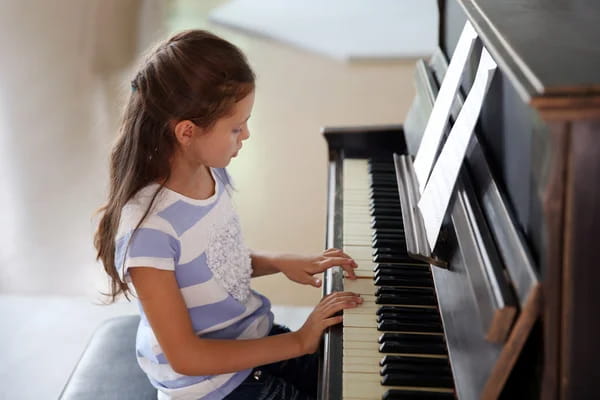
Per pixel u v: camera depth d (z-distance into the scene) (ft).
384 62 15.80
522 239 3.24
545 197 2.83
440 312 4.25
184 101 4.20
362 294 4.75
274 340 4.47
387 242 5.26
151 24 17.70
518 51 3.22
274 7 19.30
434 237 4.13
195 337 4.38
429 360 4.07
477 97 4.03
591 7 4.08
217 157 4.42
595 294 2.87
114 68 15.43
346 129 6.61
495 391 3.14
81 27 16.38
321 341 4.47
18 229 10.24
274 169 11.65
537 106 2.71
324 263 5.01
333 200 5.92
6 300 8.81
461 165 4.02
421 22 17.98
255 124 13.15
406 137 6.17
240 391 4.72
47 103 14.02
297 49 16.70
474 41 4.65
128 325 5.83
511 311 3.07
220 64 4.23
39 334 8.25
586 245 2.83
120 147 4.53
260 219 10.32
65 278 9.23
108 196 4.67
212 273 4.66
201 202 4.57
